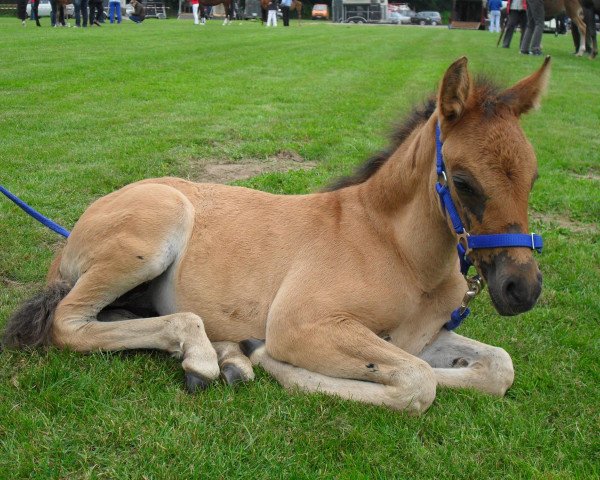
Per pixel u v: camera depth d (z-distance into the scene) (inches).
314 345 129.7
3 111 403.5
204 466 106.5
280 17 2346.2
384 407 123.6
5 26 1125.7
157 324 140.3
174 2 2310.5
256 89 513.3
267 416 120.5
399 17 2436.0
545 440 119.3
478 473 109.1
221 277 144.9
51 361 137.3
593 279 199.9
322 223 143.9
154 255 144.6
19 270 189.9
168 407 122.3
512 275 113.2
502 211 115.0
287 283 138.3
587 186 291.9
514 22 896.3
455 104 119.9
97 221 148.0
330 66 681.6
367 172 152.3
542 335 165.2
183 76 572.7
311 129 367.9
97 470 105.5
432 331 144.4
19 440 111.7
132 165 285.6
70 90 483.8
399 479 107.0
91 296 145.2
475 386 134.3
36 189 254.1
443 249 134.8
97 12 1203.2
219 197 156.6
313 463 110.0
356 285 133.3
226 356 138.3
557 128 409.4
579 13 802.8
